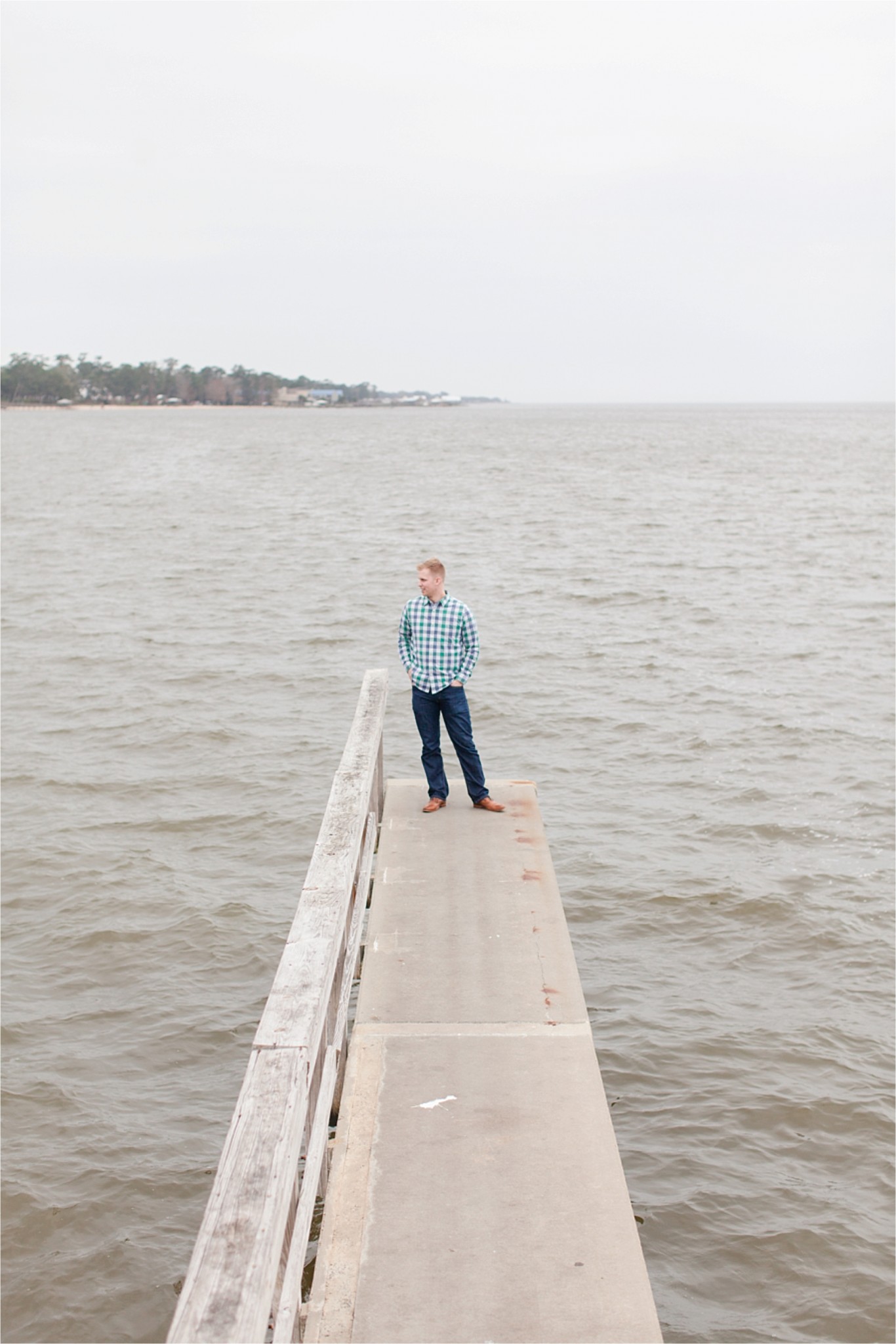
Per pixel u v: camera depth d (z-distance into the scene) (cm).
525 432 16138
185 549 3428
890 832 1159
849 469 7494
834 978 878
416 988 538
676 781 1317
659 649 2006
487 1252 371
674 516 4384
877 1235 611
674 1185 649
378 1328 340
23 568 3044
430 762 767
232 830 1190
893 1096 730
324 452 9981
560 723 1550
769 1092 734
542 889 648
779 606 2428
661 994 858
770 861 1091
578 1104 450
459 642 737
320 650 2025
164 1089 757
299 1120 320
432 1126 436
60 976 900
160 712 1623
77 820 1219
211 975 900
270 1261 256
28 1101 739
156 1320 568
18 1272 599
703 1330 548
